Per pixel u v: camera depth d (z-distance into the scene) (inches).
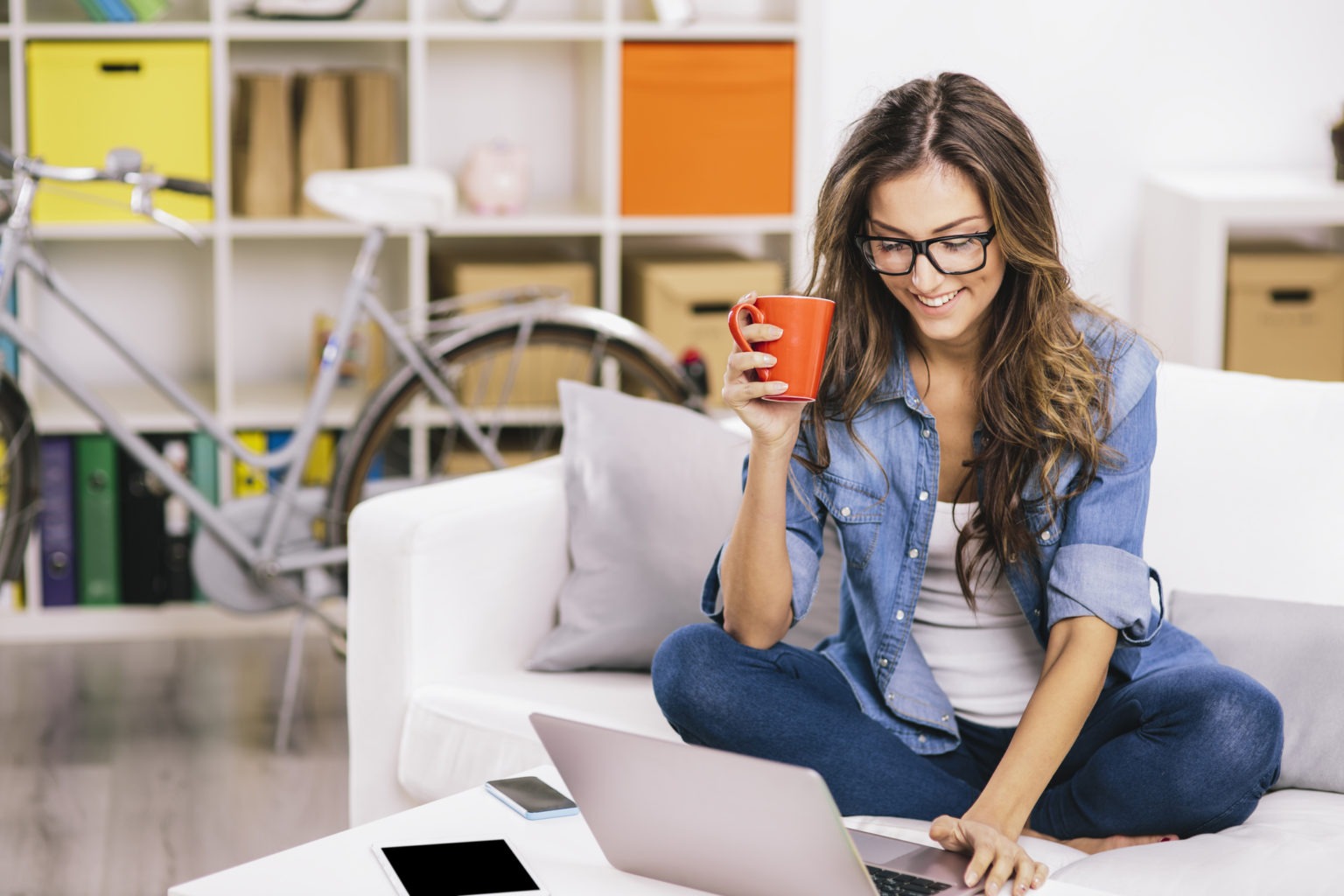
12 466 120.2
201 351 145.9
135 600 136.5
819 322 53.5
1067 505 61.9
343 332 118.8
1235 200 131.6
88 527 134.7
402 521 78.5
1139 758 59.9
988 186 58.6
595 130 139.5
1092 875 57.4
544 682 79.2
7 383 118.5
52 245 142.3
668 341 136.0
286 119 133.3
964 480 64.3
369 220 115.5
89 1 129.0
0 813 101.0
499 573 81.7
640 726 72.1
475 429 121.9
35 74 128.3
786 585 63.1
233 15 135.0
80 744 113.2
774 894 47.1
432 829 53.5
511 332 120.3
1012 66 143.6
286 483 118.5
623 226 135.3
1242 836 59.8
